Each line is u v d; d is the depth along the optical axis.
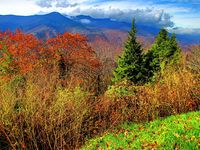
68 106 12.06
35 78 12.59
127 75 34.38
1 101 11.02
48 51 33.53
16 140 10.98
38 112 11.32
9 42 34.56
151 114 14.38
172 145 8.55
